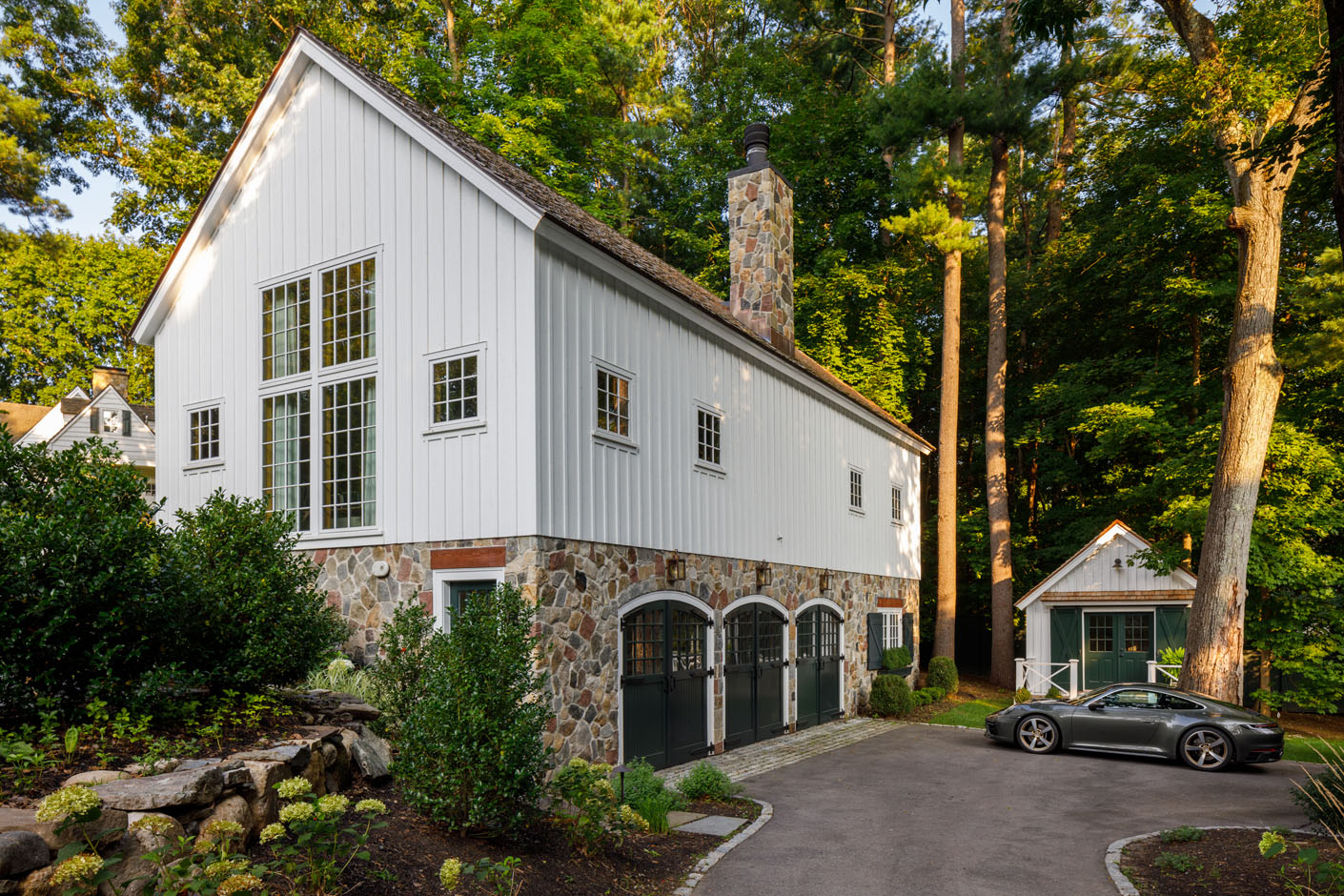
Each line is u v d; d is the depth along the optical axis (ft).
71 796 11.93
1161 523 62.34
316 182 38.37
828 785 34.86
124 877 13.03
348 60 36.60
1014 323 92.38
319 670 29.89
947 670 68.64
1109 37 70.08
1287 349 51.60
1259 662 61.98
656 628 37.27
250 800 16.37
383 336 35.40
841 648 57.88
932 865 23.48
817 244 90.07
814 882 21.97
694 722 39.83
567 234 31.81
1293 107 44.01
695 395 41.65
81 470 18.54
